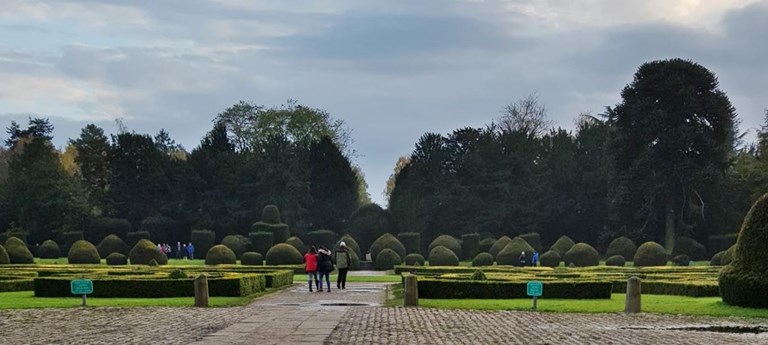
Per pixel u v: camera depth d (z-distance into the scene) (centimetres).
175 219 10112
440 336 2047
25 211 9719
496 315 2720
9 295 3525
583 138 10656
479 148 10619
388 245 7644
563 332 2166
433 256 7162
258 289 3931
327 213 10488
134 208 10300
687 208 8650
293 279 5428
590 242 9988
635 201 8700
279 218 8981
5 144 15138
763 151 9581
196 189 10219
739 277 2884
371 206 9494
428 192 10506
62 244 9500
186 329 2184
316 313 2694
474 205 10100
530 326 2338
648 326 2362
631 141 8656
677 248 8238
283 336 1989
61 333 2111
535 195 10106
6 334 2098
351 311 2816
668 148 8350
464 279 3600
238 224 10138
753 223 2908
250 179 10444
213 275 3772
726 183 8781
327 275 4072
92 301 3250
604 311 2908
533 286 2992
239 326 2220
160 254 6994
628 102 8712
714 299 3247
